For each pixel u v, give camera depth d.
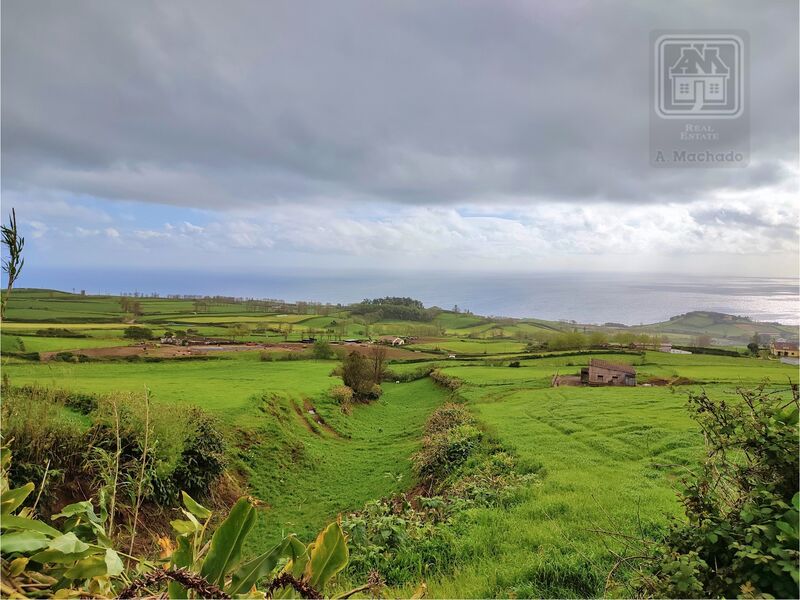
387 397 54.38
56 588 2.04
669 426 22.08
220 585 2.04
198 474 14.73
